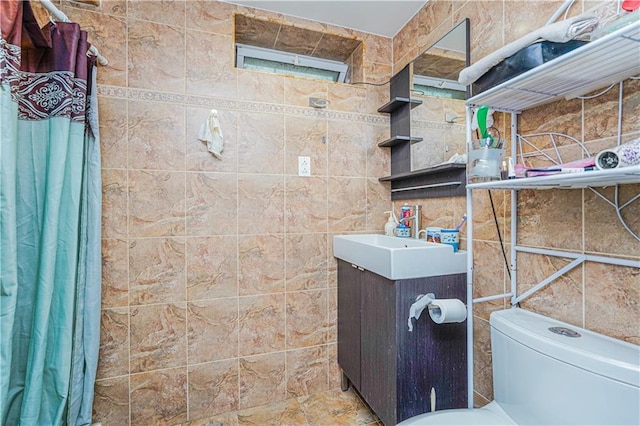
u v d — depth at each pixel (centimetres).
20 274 110
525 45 87
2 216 89
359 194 190
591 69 80
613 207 87
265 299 169
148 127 150
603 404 72
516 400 94
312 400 171
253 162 167
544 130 107
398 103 183
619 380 69
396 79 192
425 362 125
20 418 107
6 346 90
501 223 122
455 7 148
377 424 151
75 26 115
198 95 158
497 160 105
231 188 163
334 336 182
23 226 110
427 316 125
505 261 120
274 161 171
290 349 173
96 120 134
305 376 176
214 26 161
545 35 81
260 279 168
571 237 98
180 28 155
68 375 118
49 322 116
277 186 171
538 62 84
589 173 70
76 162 118
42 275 108
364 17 179
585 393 75
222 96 162
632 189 83
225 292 162
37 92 111
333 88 184
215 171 160
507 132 120
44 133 112
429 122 164
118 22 146
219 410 159
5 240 90
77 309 129
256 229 167
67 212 117
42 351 109
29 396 106
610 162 73
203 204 158
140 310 149
